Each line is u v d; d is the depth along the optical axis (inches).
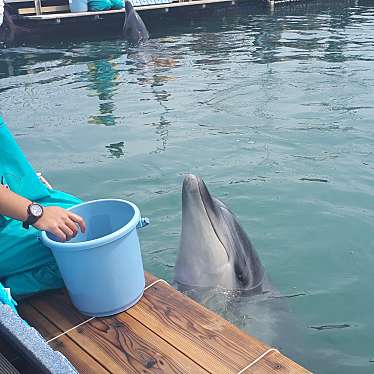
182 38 693.9
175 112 381.4
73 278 109.3
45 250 123.9
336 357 147.5
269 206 239.3
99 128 352.8
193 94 429.1
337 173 270.1
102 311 113.0
